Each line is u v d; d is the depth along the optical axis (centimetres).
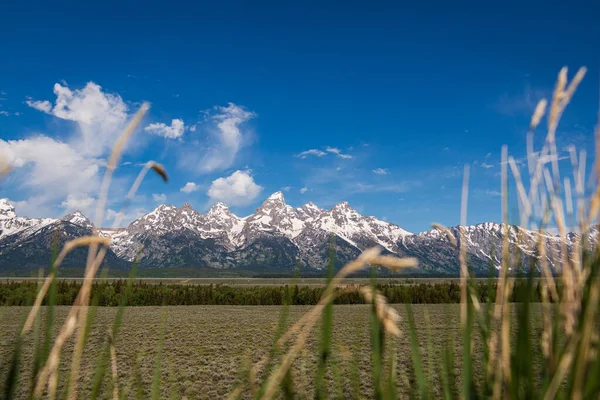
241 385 122
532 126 109
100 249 112
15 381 113
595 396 92
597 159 98
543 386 100
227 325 2886
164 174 113
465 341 115
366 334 2048
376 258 88
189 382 1330
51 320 117
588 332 92
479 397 112
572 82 104
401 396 480
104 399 756
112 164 111
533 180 109
